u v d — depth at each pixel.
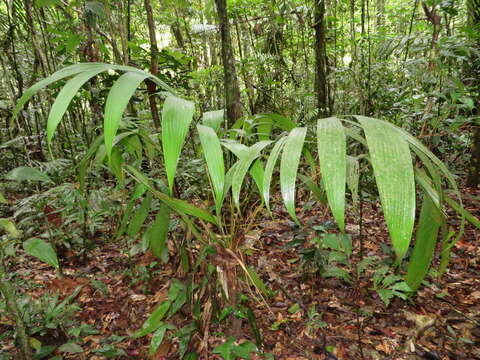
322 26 3.27
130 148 1.22
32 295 1.74
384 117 2.57
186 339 1.20
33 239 0.86
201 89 3.76
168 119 0.64
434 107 2.05
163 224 1.21
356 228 2.18
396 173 0.47
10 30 2.24
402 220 0.44
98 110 1.99
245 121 1.17
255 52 4.01
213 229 1.50
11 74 2.59
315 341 1.33
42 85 0.71
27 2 2.02
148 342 1.39
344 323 1.42
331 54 4.12
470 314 1.45
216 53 4.34
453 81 1.80
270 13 3.38
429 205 0.72
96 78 1.96
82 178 1.12
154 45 1.85
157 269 1.84
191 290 1.21
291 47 4.11
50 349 1.18
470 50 1.92
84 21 1.80
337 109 3.64
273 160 0.64
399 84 2.71
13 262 2.05
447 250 0.73
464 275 1.73
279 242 2.07
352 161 0.83
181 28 4.28
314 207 2.44
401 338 1.33
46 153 2.72
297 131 0.65
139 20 4.00
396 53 2.21
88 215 2.04
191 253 1.41
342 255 1.39
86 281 1.74
